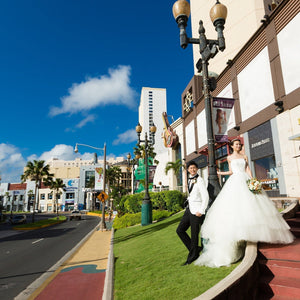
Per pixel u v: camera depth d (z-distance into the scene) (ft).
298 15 34.37
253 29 67.00
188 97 79.20
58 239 46.03
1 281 18.86
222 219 12.36
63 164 570.05
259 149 42.29
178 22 18.88
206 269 12.18
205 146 65.62
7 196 299.38
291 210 18.60
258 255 11.76
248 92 45.55
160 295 10.28
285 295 9.22
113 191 147.54
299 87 33.86
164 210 58.75
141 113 488.02
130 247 26.94
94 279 17.71
